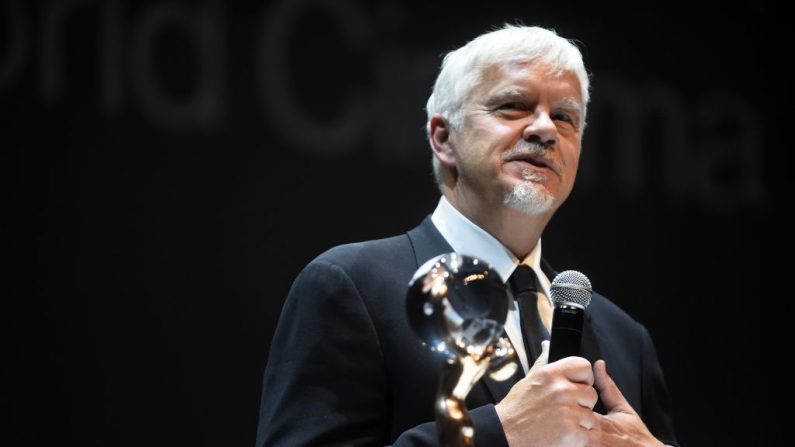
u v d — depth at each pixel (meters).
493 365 4.84
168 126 12.31
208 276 12.38
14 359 11.34
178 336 12.16
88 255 11.77
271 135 12.89
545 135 6.46
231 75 12.73
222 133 12.61
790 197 15.84
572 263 14.56
